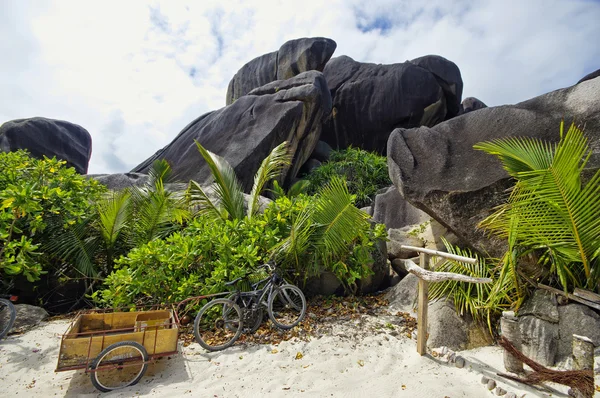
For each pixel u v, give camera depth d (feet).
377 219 28.02
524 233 12.17
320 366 11.35
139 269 15.02
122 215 18.90
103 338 10.31
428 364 11.50
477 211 14.94
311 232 17.06
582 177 13.20
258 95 42.11
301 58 50.03
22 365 11.55
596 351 10.46
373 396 9.61
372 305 17.53
